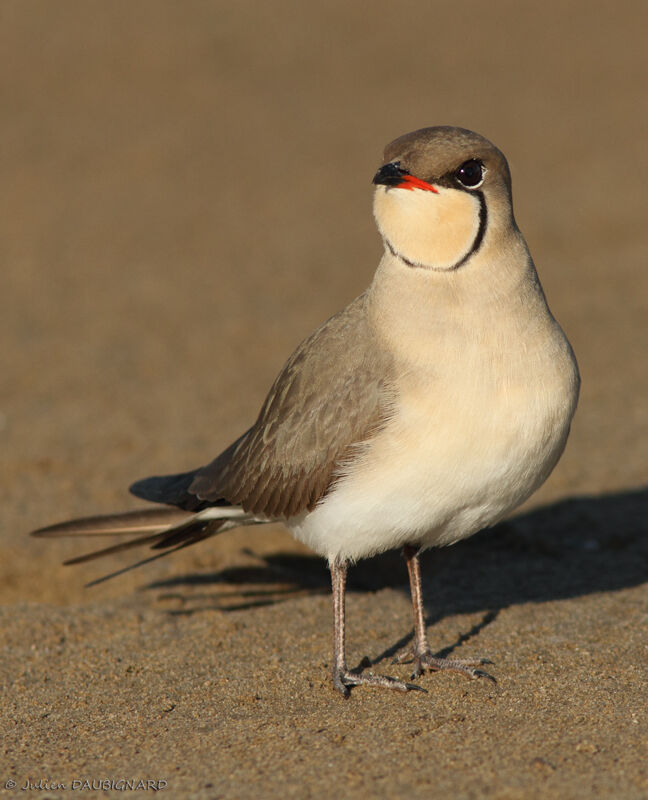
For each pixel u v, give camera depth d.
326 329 9.67
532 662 9.49
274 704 8.92
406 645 10.20
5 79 44.22
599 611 10.68
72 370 20.47
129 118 40.78
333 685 9.22
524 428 8.64
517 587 11.72
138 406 18.56
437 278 8.76
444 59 47.66
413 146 8.71
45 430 17.50
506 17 53.03
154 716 8.82
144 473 15.65
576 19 52.12
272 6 54.47
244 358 20.94
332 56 48.25
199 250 28.62
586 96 41.66
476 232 8.66
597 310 22.95
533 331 8.74
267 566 13.12
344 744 8.02
